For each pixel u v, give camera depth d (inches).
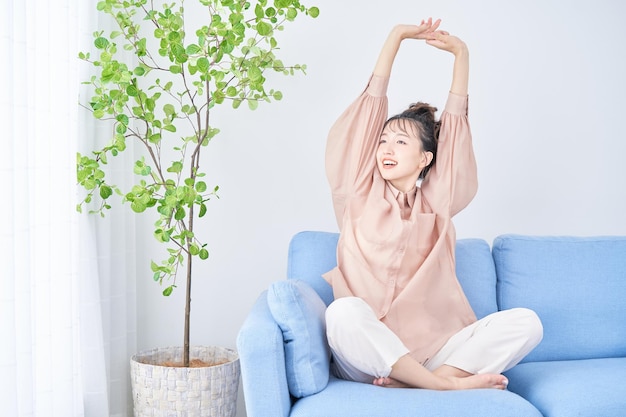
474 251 100.8
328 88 118.8
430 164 99.2
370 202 95.2
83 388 97.9
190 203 95.7
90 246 98.4
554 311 98.6
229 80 105.7
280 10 102.0
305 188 118.8
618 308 99.7
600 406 76.7
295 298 76.0
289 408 74.8
